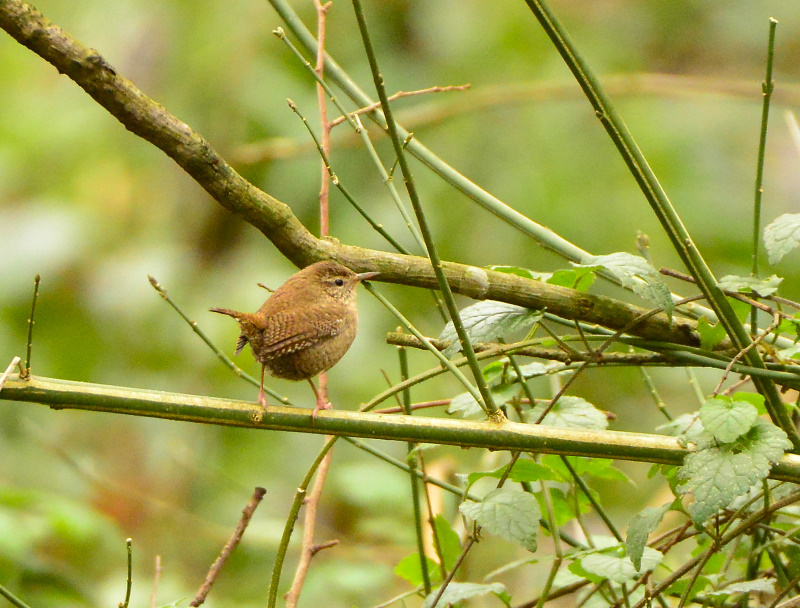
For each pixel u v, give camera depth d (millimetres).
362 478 9477
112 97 5129
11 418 11359
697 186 12359
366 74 12008
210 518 10961
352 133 10492
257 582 9984
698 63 14180
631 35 13688
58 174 11906
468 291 5789
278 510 11055
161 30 11828
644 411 11688
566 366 5547
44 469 10938
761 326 6453
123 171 11945
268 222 5727
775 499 5207
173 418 4977
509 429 4859
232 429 11578
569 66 4781
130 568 4648
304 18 11906
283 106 11562
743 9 14242
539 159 11789
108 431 11508
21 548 7926
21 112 12133
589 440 4812
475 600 6766
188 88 11641
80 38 11906
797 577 4832
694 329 5703
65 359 11297
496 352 5242
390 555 9188
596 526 10062
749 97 10359
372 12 12320
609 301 5781
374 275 5891
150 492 11141
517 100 10273
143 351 11398
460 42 12383
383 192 11406
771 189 12641
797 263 12258
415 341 5457
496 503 4566
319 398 6715
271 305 6531
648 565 4734
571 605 8320
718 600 5184
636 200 11805
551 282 5496
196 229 11938
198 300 11562
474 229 11438
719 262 12109
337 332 6488
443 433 4887
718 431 4449
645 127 12523
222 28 11742
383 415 4992
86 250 11594
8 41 12477
